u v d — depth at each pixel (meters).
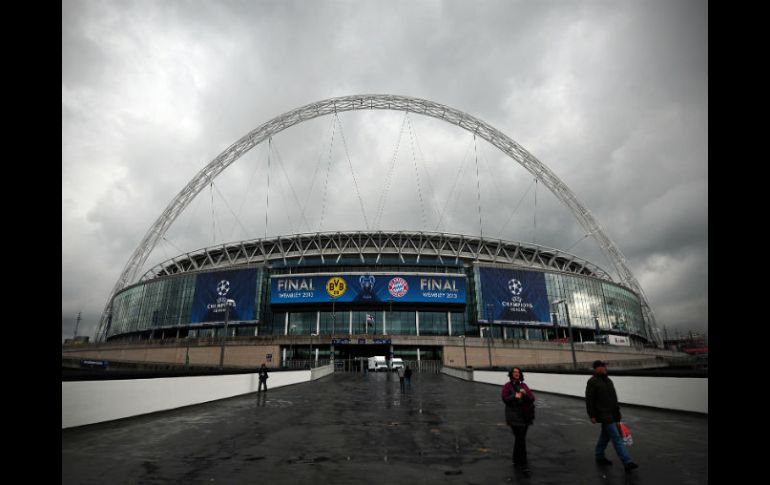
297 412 15.66
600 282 92.94
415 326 79.00
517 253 100.38
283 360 67.88
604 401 7.25
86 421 11.75
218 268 88.56
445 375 53.06
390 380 41.28
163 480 6.62
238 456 8.30
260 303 79.94
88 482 6.49
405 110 114.00
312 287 79.00
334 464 7.65
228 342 67.31
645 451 8.42
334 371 62.81
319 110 112.19
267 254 97.31
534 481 6.52
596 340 78.25
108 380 12.76
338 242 96.19
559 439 10.06
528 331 82.62
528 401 7.61
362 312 79.56
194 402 18.11
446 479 6.66
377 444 9.52
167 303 86.31
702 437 9.78
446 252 96.25
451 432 11.15
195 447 9.16
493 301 80.12
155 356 70.69
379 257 94.56
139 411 14.18
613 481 6.46
